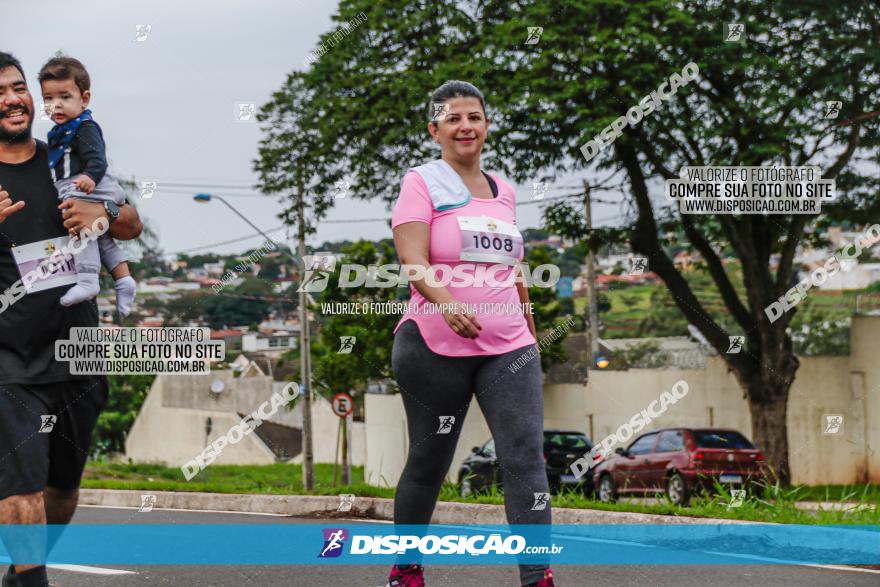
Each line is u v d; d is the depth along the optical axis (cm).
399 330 383
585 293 2161
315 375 2027
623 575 535
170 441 3052
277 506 1072
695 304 1802
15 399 361
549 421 2330
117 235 408
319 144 1577
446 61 1728
